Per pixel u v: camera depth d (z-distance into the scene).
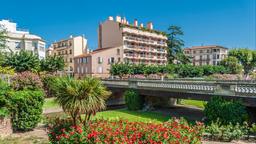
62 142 8.03
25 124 12.29
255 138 11.05
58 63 41.59
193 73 62.47
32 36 52.94
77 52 72.56
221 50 109.31
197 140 7.94
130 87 27.19
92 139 7.51
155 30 77.69
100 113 23.06
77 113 8.64
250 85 15.20
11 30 52.72
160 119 20.02
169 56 77.19
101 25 75.38
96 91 8.63
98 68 62.81
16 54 36.06
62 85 8.56
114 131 7.76
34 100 12.71
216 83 17.56
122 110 25.66
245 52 87.31
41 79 31.73
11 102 12.05
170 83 22.22
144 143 7.00
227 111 15.16
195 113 23.30
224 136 10.74
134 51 71.12
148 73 55.62
